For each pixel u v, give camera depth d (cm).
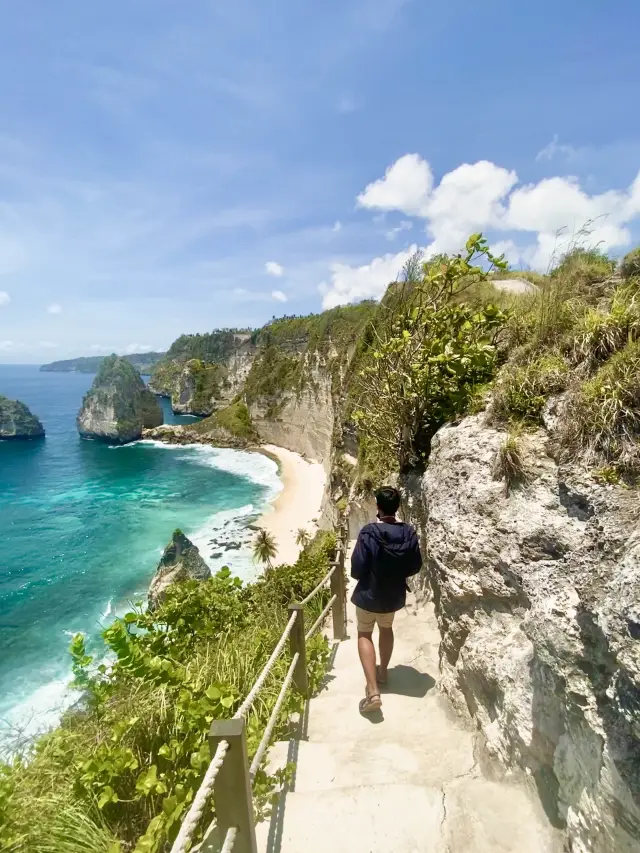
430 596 605
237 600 689
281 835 281
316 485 5759
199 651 527
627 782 201
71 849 259
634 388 302
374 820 283
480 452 435
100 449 8800
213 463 7406
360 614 444
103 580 3328
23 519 4756
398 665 514
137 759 327
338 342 6600
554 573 289
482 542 382
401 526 443
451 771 330
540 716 280
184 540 3038
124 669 424
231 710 386
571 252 599
